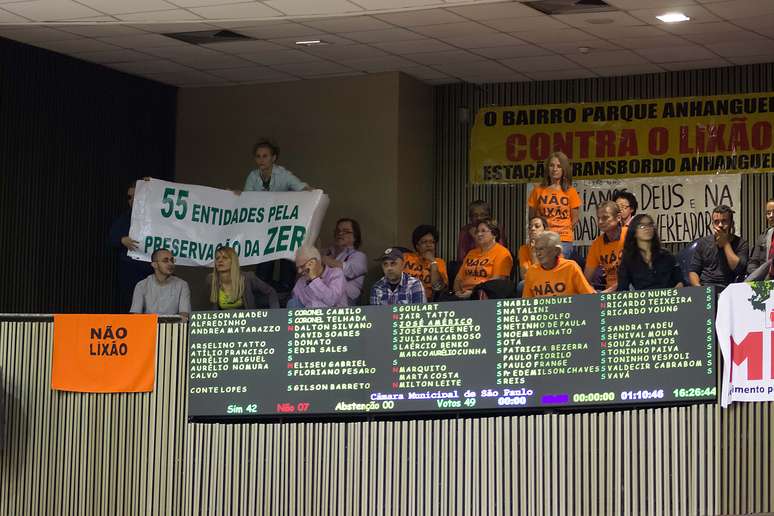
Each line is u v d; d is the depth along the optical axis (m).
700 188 13.43
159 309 11.35
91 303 13.67
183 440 9.65
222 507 9.52
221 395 9.56
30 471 9.87
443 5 10.95
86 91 13.61
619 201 11.77
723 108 13.39
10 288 12.85
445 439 9.16
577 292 9.55
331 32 12.27
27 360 9.94
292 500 9.39
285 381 9.46
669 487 8.77
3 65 12.78
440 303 9.23
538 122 14.02
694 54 12.86
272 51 13.00
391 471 9.23
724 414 8.74
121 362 9.78
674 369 8.81
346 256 12.31
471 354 9.16
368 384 9.33
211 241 12.40
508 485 9.02
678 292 8.84
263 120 14.27
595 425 8.91
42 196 13.17
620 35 12.20
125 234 12.65
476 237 11.98
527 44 12.57
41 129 13.16
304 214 12.34
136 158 14.17
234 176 14.34
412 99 13.97
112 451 9.76
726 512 8.68
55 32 12.39
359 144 13.83
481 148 14.16
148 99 14.31
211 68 13.73
